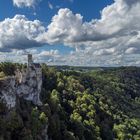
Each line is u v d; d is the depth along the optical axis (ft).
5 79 385.29
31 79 496.23
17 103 420.77
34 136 400.47
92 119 650.43
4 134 349.20
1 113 363.56
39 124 419.54
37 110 448.24
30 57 512.22
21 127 372.99
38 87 510.58
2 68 509.35
